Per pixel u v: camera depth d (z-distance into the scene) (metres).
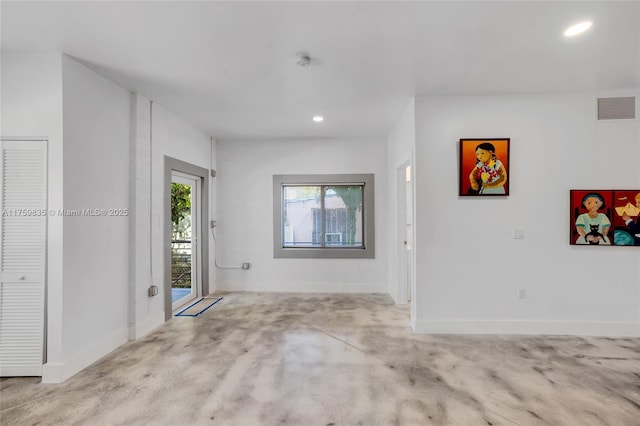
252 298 4.81
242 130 4.74
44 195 2.44
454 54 2.49
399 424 1.89
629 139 3.26
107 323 2.90
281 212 5.30
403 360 2.73
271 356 2.81
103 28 2.12
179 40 2.27
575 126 3.31
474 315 3.38
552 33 2.20
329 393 2.22
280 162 5.29
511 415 1.98
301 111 3.88
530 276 3.35
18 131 2.44
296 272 5.26
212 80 2.96
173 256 4.91
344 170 5.22
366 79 2.95
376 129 4.72
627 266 3.27
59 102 2.44
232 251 5.30
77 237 2.57
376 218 5.19
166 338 3.24
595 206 3.27
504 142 3.31
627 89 3.25
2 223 2.44
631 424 1.90
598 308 3.30
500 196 3.36
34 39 2.25
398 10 1.93
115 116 3.03
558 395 2.20
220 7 1.89
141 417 1.96
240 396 2.18
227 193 5.31
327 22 2.06
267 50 2.42
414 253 3.47
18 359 2.43
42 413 2.01
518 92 3.30
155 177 3.59
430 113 3.39
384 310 4.19
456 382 2.37
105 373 2.51
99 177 2.82
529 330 3.34
